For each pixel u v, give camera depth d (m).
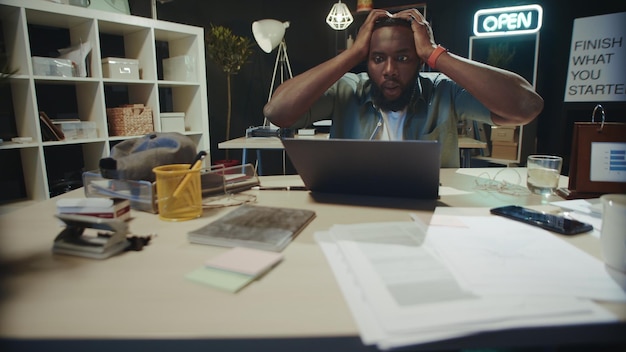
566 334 0.41
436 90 1.57
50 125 2.38
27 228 0.77
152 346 0.40
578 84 2.81
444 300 0.45
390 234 0.69
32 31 2.62
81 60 2.50
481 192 1.06
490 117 1.43
